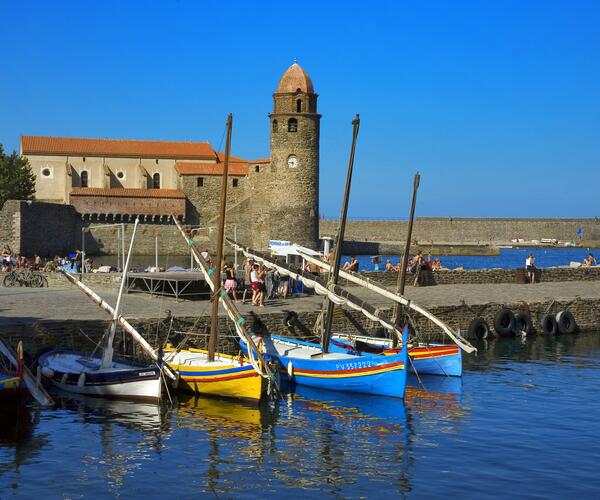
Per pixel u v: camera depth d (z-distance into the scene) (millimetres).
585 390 26922
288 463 19203
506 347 35219
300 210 94312
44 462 18812
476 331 36625
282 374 27484
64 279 40562
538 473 18641
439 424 22688
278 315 31359
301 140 94000
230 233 108812
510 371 30047
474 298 39062
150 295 36531
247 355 28094
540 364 31422
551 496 17234
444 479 18219
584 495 17297
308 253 31891
